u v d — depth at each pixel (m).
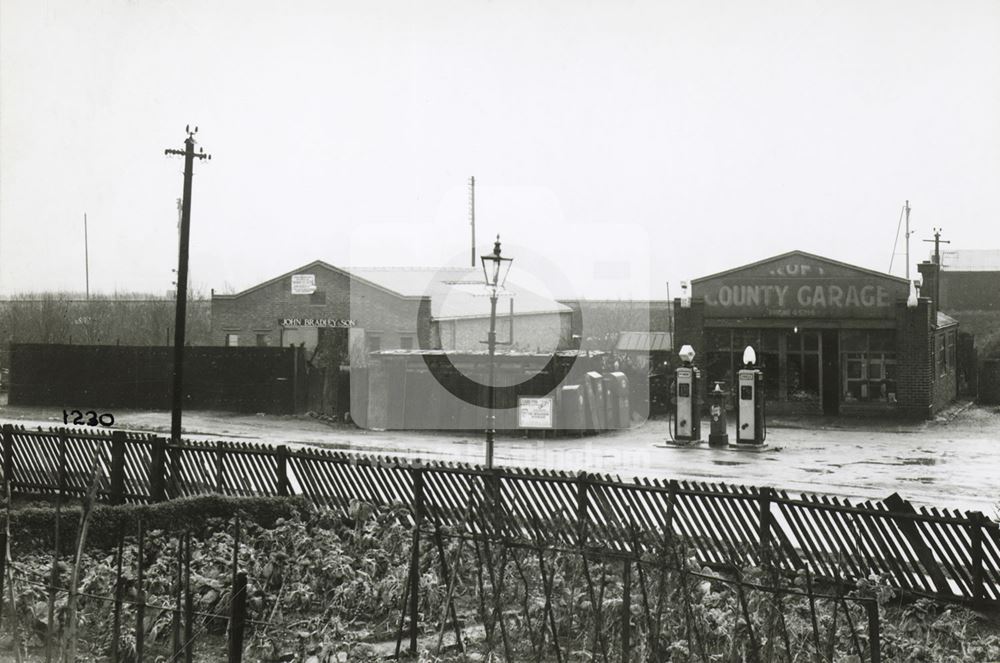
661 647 6.96
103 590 8.05
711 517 9.45
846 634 7.43
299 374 29.86
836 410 29.69
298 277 37.53
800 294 29.61
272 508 11.00
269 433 24.78
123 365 32.41
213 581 8.00
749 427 21.84
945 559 8.84
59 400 33.25
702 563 8.91
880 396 29.25
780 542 9.05
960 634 7.88
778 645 6.91
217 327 38.31
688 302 30.59
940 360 31.28
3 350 40.97
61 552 9.56
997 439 24.14
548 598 7.08
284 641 7.50
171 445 13.35
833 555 9.42
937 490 16.55
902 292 28.72
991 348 41.19
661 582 6.91
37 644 7.19
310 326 37.31
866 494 16.05
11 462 14.99
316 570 8.71
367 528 10.00
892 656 7.32
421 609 8.19
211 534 10.41
